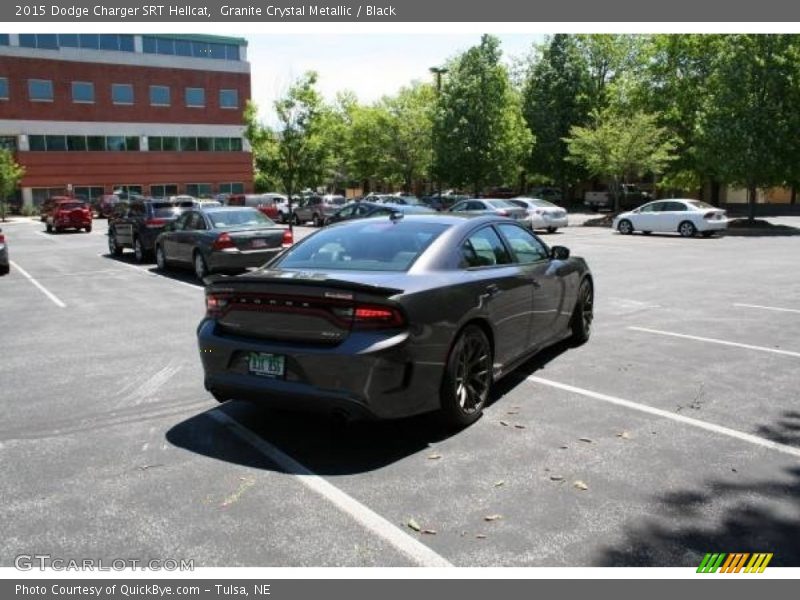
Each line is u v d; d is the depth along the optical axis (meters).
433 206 37.38
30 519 3.61
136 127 54.28
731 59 27.31
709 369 6.39
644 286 12.01
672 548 3.29
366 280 4.52
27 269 16.44
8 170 45.44
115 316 9.81
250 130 28.44
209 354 4.71
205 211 13.89
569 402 5.43
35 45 49.69
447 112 38.59
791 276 13.35
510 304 5.51
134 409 5.43
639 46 47.75
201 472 4.18
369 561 3.20
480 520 3.55
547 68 47.62
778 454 4.36
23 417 5.25
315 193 37.69
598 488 3.89
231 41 57.88
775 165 26.88
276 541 3.37
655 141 32.53
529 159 48.22
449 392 4.67
